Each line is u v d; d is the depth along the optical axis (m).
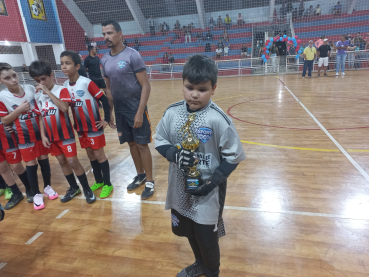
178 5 17.55
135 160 2.67
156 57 16.33
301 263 1.60
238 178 2.69
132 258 1.72
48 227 2.12
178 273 1.55
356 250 1.67
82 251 1.82
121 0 17.11
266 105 5.94
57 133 2.26
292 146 3.44
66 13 16.33
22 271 1.67
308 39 14.88
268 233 1.88
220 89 8.90
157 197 2.49
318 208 2.13
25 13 13.45
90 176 3.07
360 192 2.31
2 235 2.05
